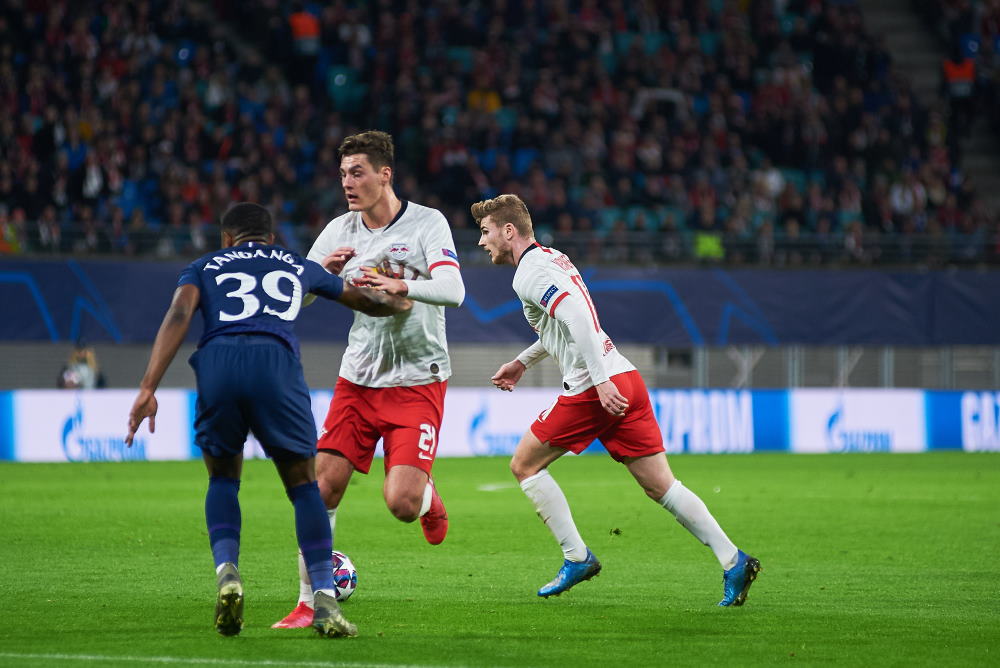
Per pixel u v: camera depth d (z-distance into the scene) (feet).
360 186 79.30
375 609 79.71
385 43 317.42
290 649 65.31
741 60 335.06
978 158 352.28
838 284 268.00
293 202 274.36
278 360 67.67
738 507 148.87
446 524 83.15
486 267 256.73
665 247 269.23
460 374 274.98
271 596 84.53
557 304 78.84
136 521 130.93
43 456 228.63
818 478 192.85
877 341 269.23
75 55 290.35
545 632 71.87
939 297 271.08
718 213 296.51
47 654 63.72
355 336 80.18
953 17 359.66
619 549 111.14
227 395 66.80
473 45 324.80
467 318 255.70
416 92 305.53
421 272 80.79
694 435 256.32
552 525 83.51
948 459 238.48
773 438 262.26
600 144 302.45
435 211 81.30
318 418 239.50
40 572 95.25
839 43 339.36
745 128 318.24
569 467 221.46
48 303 238.48
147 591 86.02
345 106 314.55
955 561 104.37
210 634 69.77
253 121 292.20
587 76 317.83
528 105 314.14
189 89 285.23
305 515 68.33
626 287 261.03
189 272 69.26
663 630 72.74
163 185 268.21
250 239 71.87
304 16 310.65
